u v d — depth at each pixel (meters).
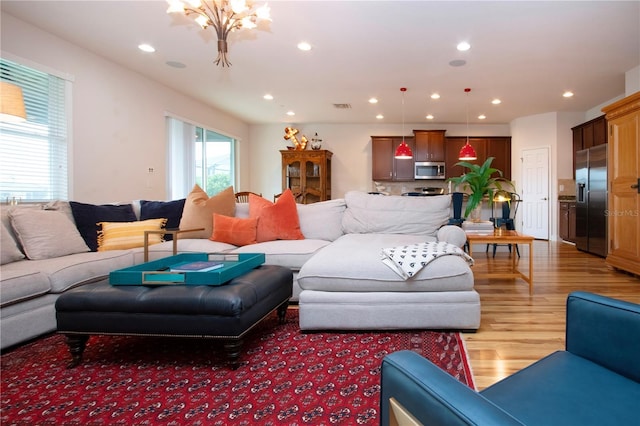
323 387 1.43
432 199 3.12
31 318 1.91
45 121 3.27
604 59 3.83
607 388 0.77
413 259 2.00
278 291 1.99
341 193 7.45
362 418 1.22
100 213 2.95
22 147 3.09
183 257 2.14
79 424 1.20
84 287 1.70
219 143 6.56
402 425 0.55
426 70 4.19
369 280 2.00
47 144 3.29
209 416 1.24
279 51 3.66
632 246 3.37
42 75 3.25
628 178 3.43
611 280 3.28
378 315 1.99
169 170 5.01
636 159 3.33
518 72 4.25
